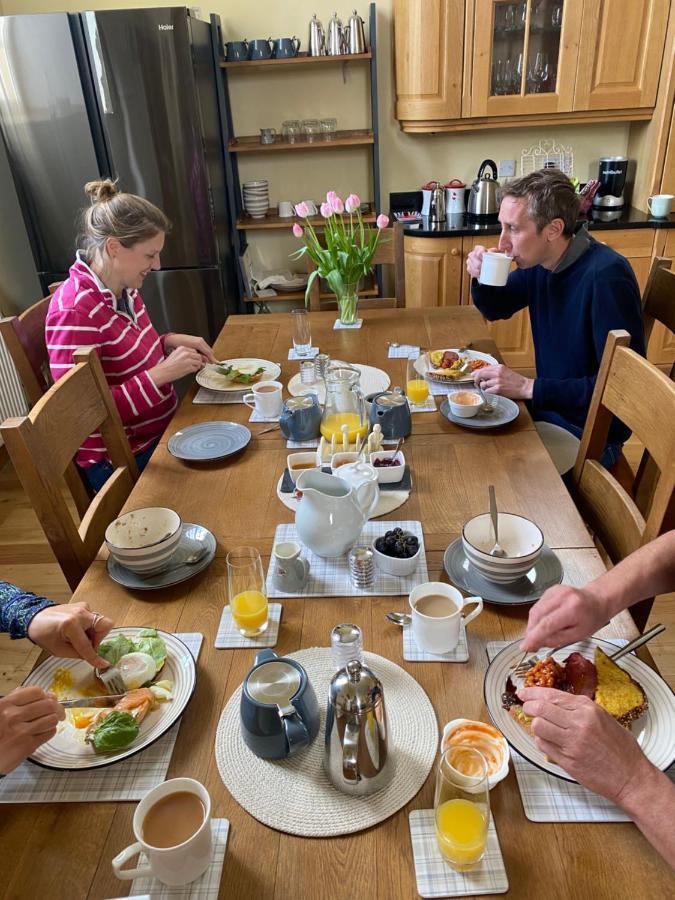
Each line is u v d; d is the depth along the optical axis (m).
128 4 3.37
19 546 2.61
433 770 0.80
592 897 0.67
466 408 1.60
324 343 2.17
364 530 1.23
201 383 1.90
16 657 2.08
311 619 1.04
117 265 1.82
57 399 1.35
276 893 0.69
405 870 0.71
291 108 3.56
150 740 0.84
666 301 1.96
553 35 3.13
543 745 0.74
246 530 1.26
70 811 0.78
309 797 0.78
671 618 2.09
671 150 3.25
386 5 3.36
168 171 3.13
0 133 3.14
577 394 1.73
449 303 3.46
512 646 0.94
